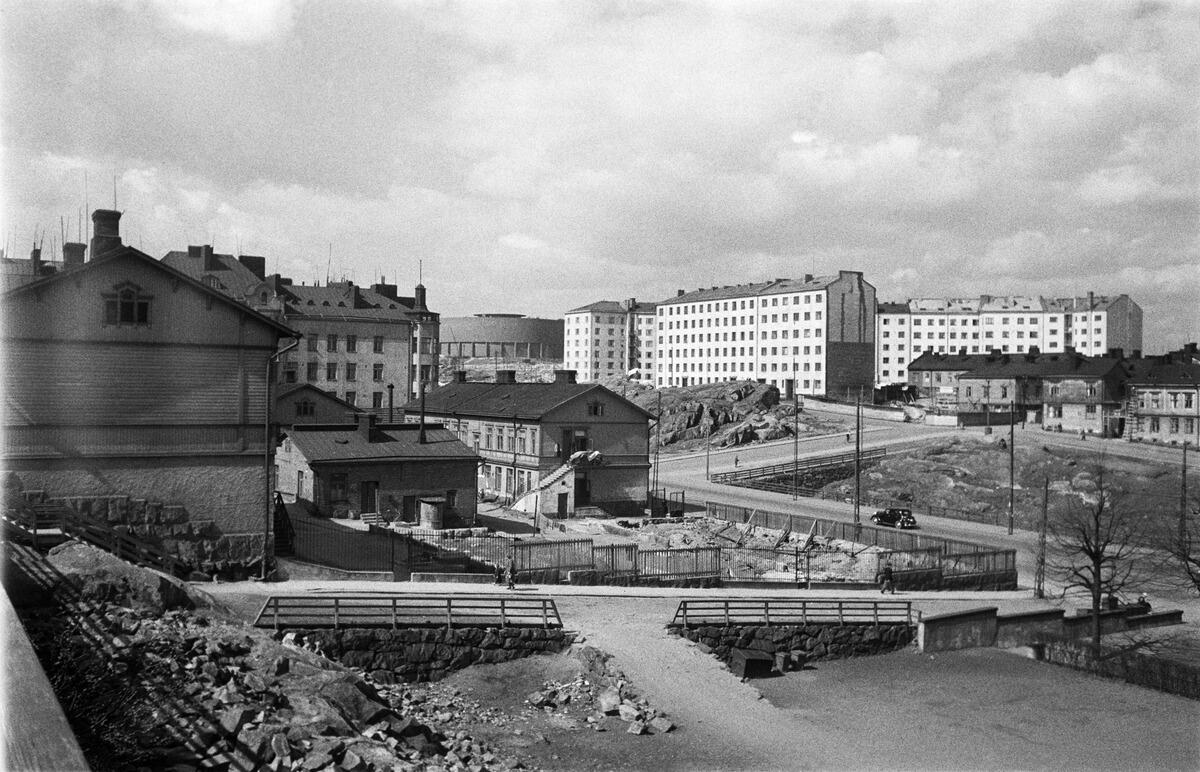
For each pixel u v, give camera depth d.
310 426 61.75
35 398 38.03
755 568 56.81
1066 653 41.25
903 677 37.59
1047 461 99.12
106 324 39.25
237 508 41.44
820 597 46.66
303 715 21.48
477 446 82.56
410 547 47.91
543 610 33.59
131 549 38.47
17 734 6.87
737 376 190.00
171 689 20.75
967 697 35.09
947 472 101.12
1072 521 66.75
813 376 172.38
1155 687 37.66
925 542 64.31
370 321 114.38
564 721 28.08
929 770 26.80
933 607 47.69
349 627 30.20
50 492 38.22
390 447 59.78
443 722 26.84
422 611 33.81
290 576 41.47
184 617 25.67
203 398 41.03
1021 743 29.91
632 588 44.97
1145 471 91.94
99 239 41.12
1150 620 50.53
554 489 70.50
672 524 68.81
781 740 28.22
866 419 138.38
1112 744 30.14
